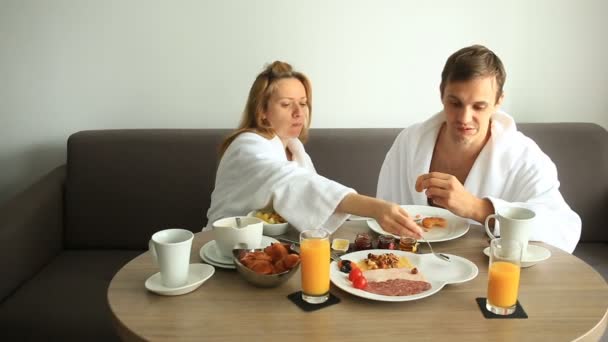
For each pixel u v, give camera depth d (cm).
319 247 90
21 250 171
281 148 149
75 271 182
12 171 230
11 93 222
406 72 223
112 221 205
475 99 130
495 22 218
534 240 122
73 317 151
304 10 217
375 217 117
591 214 202
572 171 201
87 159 204
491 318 86
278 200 126
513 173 146
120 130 211
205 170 205
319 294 92
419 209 143
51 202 195
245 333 82
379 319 86
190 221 206
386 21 218
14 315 151
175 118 228
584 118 229
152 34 218
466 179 151
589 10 217
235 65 222
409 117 228
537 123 211
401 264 106
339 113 228
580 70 223
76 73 221
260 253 102
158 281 99
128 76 222
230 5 216
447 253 115
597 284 99
